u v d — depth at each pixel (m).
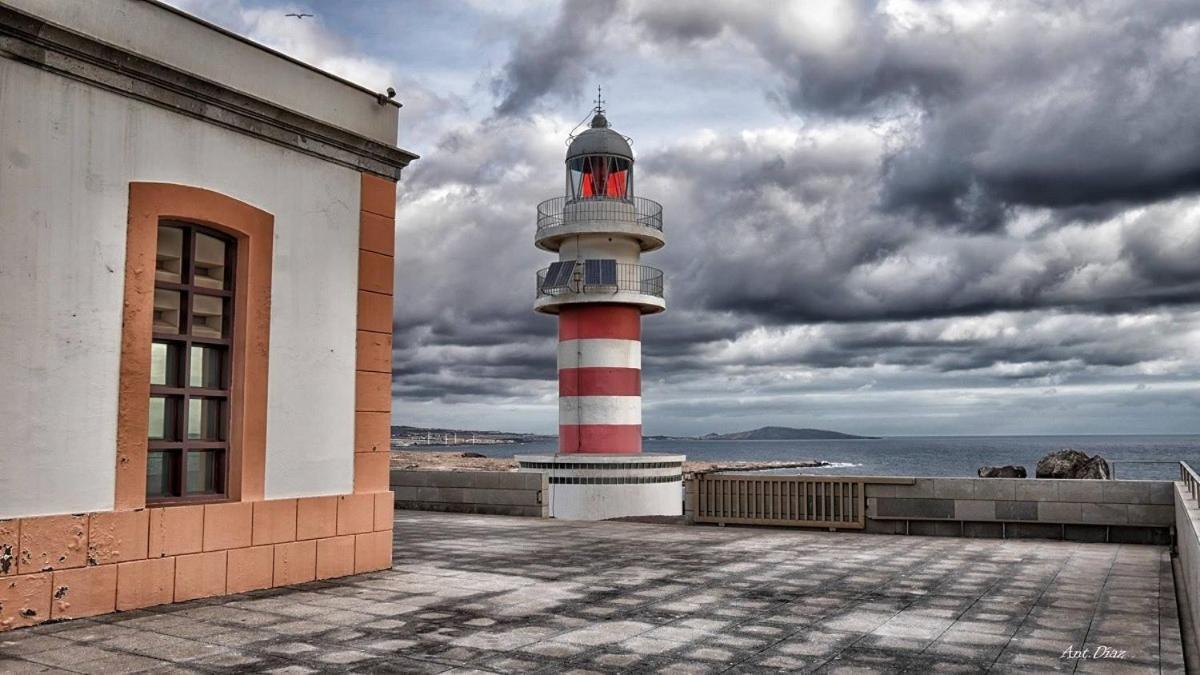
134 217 8.93
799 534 15.48
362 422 11.38
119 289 8.78
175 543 9.18
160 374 9.41
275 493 10.25
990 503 14.95
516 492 18.98
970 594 9.77
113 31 8.81
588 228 26.89
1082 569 11.48
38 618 8.05
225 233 10.01
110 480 8.63
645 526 16.77
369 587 10.16
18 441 7.95
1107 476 19.94
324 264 10.99
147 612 8.66
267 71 10.37
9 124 7.96
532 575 11.02
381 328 11.77
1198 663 6.92
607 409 26.95
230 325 10.05
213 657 6.96
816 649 7.33
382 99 11.85
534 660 6.92
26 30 8.02
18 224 8.01
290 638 7.61
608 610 8.84
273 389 10.29
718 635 7.80
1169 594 9.78
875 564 11.91
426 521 17.73
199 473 9.79
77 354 8.41
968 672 6.68
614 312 27.08
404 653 7.11
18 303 7.98
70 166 8.41
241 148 10.02
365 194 11.62
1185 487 12.70
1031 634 7.89
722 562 12.12
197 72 9.59
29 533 7.99
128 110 8.91
